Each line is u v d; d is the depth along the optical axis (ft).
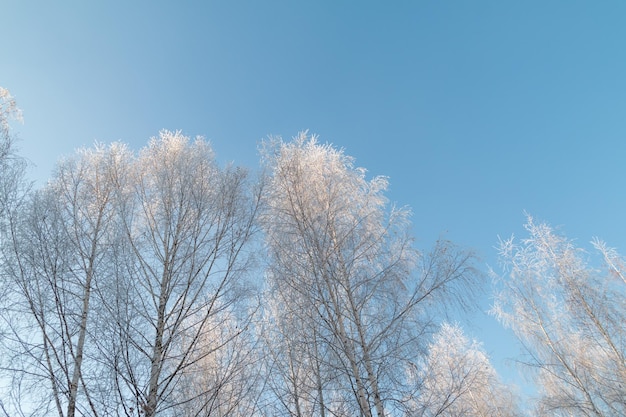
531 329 36.58
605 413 30.73
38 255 16.31
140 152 25.99
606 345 31.91
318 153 26.91
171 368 16.89
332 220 24.06
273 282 21.83
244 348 17.90
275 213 24.09
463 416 17.95
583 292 33.60
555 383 36.17
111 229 19.65
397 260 22.22
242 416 16.70
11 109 27.04
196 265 19.17
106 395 14.02
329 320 19.75
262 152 26.30
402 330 19.33
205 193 22.02
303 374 20.47
